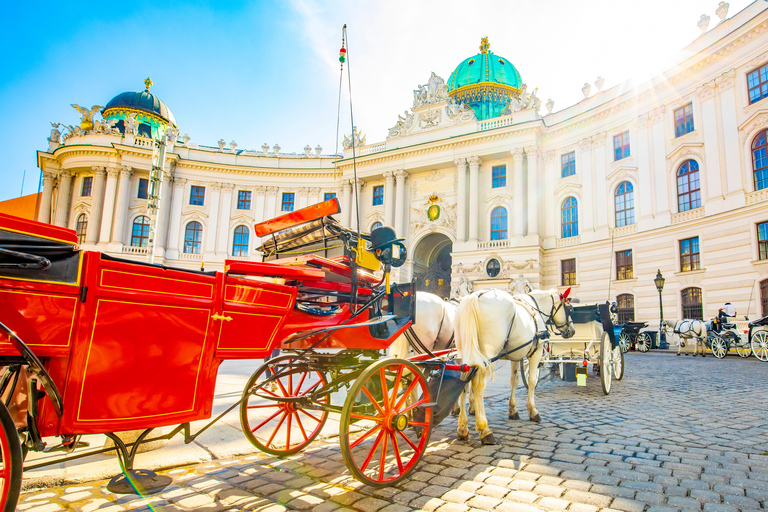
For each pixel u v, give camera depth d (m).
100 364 3.22
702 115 24.48
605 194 29.73
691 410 7.73
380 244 5.94
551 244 32.31
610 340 10.98
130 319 3.36
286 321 4.52
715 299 22.88
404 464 4.85
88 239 37.50
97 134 39.38
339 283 5.20
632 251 27.69
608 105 29.64
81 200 39.09
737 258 22.02
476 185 34.91
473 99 41.12
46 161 41.25
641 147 27.81
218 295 3.88
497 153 34.56
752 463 4.84
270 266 4.32
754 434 6.07
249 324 4.07
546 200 33.28
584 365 9.24
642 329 26.36
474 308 5.73
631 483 4.28
